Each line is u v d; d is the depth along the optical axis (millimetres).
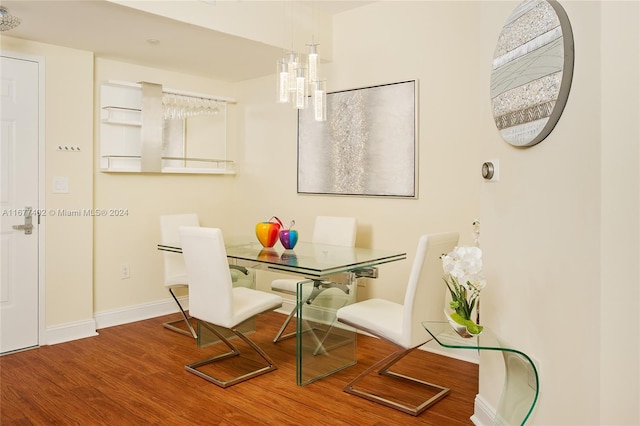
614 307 1469
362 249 3475
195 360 3299
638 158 1444
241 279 3855
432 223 3498
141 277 4352
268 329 4066
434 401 2635
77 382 2908
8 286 3451
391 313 2805
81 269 3834
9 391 2775
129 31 3350
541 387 1787
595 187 1496
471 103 3271
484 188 2281
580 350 1573
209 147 4871
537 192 1823
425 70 3512
